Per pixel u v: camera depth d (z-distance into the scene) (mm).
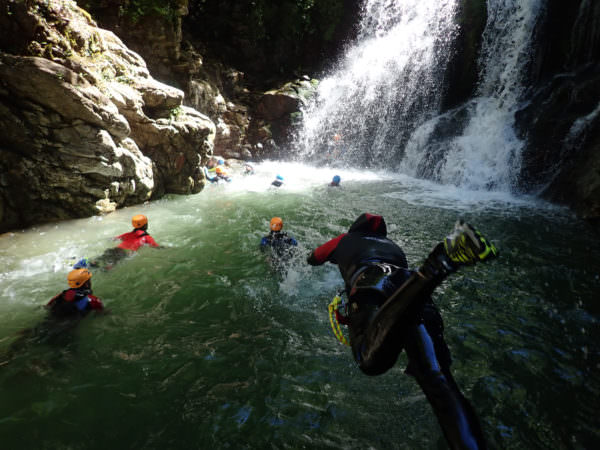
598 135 9039
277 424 2695
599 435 2615
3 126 6227
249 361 3387
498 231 7152
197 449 2492
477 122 13117
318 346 3627
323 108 16234
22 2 6117
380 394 2992
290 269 5234
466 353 3512
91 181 7145
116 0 9852
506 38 13617
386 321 1445
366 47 18844
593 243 6480
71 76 6391
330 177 12836
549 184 9961
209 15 16516
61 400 2891
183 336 3744
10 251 5695
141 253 5578
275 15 17625
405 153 14555
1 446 2482
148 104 8438
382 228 2535
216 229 6902
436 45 15438
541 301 4469
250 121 15758
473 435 1411
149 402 2891
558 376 3203
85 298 3922
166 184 9141
